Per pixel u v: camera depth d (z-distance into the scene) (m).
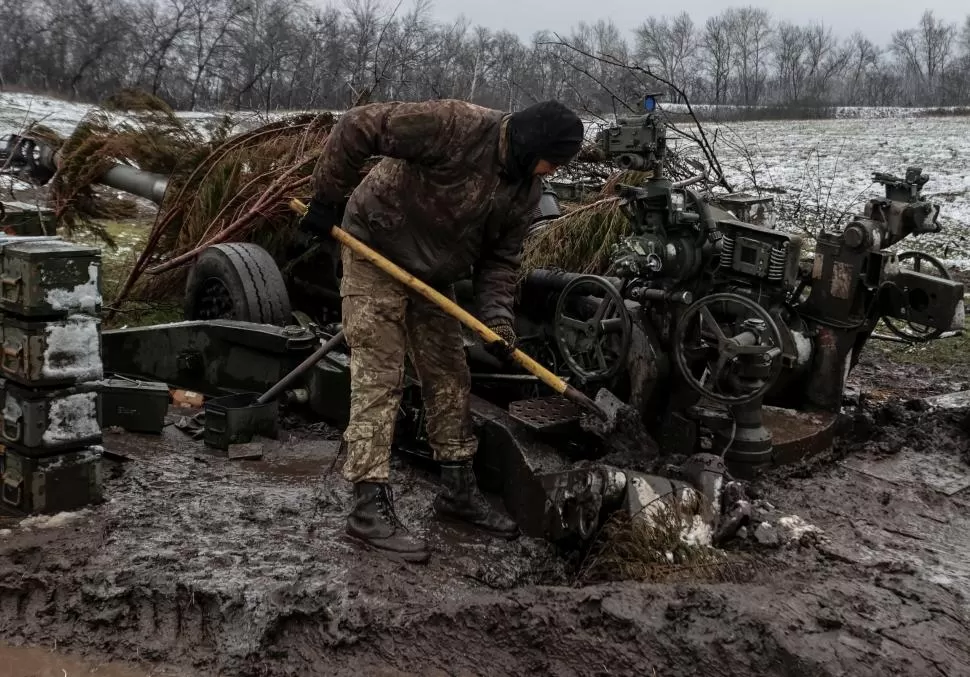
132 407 4.51
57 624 2.94
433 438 3.63
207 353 5.00
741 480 4.01
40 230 5.82
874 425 4.88
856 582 3.22
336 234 3.38
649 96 3.98
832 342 4.43
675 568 3.26
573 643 2.85
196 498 3.72
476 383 5.12
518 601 2.96
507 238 3.54
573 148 3.19
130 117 7.61
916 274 4.34
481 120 3.19
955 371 6.64
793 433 4.27
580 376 4.27
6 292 3.33
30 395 3.36
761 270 3.90
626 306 4.19
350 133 3.17
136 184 7.52
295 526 3.51
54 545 3.22
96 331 3.46
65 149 7.73
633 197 4.09
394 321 3.42
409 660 2.84
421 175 3.25
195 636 2.90
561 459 3.74
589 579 3.33
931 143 18.73
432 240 3.36
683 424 4.14
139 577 3.03
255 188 6.73
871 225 4.25
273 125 7.24
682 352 3.92
